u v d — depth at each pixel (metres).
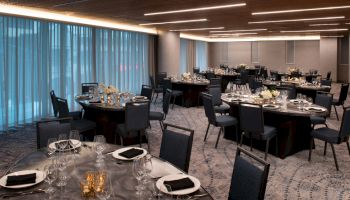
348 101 11.57
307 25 11.29
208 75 13.77
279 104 5.62
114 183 2.26
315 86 9.60
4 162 4.96
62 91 9.02
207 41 20.67
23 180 2.22
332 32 14.71
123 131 5.16
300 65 19.27
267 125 5.39
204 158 5.15
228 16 8.75
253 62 20.48
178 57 13.62
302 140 5.57
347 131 4.57
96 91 6.74
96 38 10.42
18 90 7.78
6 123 7.34
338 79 18.25
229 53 21.16
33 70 8.10
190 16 8.77
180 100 10.55
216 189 3.95
